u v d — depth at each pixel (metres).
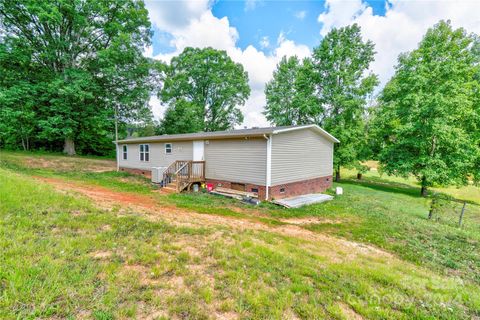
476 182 14.27
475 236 6.00
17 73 16.84
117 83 19.53
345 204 9.26
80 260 2.80
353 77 16.67
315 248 4.34
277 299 2.43
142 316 2.02
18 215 4.09
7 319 1.81
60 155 19.05
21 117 16.91
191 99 30.50
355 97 16.69
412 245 5.14
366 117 19.88
